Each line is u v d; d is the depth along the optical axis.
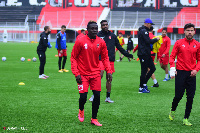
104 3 90.75
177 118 7.16
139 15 85.12
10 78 14.27
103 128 6.24
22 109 7.90
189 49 6.53
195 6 85.94
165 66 14.12
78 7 92.44
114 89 11.46
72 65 6.28
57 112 7.61
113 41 9.12
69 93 10.38
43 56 14.24
